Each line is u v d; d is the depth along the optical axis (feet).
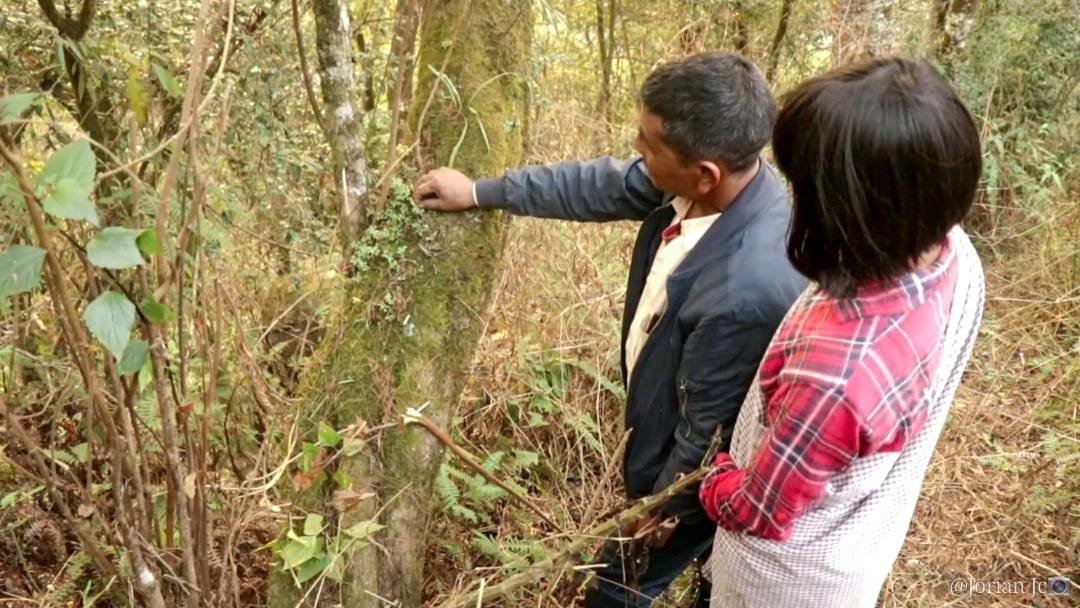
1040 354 12.34
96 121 5.67
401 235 5.88
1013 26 16.35
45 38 5.43
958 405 11.37
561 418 9.23
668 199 6.17
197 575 5.37
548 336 9.54
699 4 14.33
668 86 5.08
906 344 3.86
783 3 14.94
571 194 6.07
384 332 5.95
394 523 6.08
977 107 16.06
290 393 7.37
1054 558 9.16
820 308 4.13
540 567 5.91
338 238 6.89
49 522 6.51
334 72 5.49
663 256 5.98
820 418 3.92
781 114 3.80
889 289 3.88
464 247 5.98
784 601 5.07
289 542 5.70
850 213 3.59
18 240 4.90
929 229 3.61
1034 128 17.01
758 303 5.18
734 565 5.20
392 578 6.20
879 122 3.41
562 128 11.40
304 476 5.22
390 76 6.16
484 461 8.05
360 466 5.93
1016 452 10.57
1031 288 13.82
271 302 7.52
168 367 4.80
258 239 7.03
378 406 5.96
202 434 5.07
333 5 5.31
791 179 3.81
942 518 9.60
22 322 5.92
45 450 6.09
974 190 3.61
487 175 5.96
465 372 6.37
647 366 6.05
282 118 7.03
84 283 5.26
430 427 5.63
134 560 4.63
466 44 5.85
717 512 4.91
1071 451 10.35
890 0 14.05
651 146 5.32
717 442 5.36
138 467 4.92
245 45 6.11
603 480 6.51
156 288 4.41
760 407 4.77
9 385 5.97
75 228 4.93
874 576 4.97
